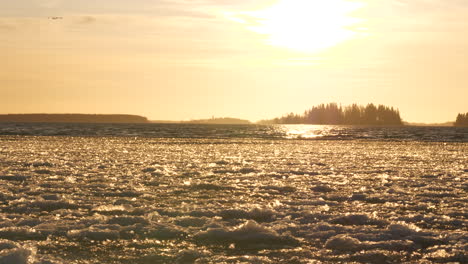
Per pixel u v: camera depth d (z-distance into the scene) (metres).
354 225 12.01
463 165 29.58
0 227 11.22
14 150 38.62
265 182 19.89
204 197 16.20
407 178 21.84
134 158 31.75
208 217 12.84
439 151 47.22
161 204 14.73
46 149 40.84
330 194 16.88
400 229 11.25
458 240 10.45
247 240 10.48
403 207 14.59
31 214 12.90
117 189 17.44
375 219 12.41
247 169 25.03
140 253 9.54
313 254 9.58
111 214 13.01
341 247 10.02
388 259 9.23
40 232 10.83
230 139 74.75
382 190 18.09
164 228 11.24
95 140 63.28
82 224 11.52
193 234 10.95
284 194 17.03
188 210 13.62
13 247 9.45
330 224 11.94
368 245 10.09
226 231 10.94
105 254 9.45
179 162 29.12
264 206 14.27
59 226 11.32
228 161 29.98
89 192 16.66
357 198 16.22
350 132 139.00
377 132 141.38
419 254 9.52
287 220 12.29
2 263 8.31
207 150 43.47
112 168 24.59
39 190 16.78
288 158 34.19
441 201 15.66
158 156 34.19
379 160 33.25
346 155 38.66
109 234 10.67
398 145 61.56
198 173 22.95
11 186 17.48
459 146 59.78
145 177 21.14
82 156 32.84
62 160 28.95
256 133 113.94
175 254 9.46
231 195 16.61
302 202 15.12
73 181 19.12
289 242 10.41
